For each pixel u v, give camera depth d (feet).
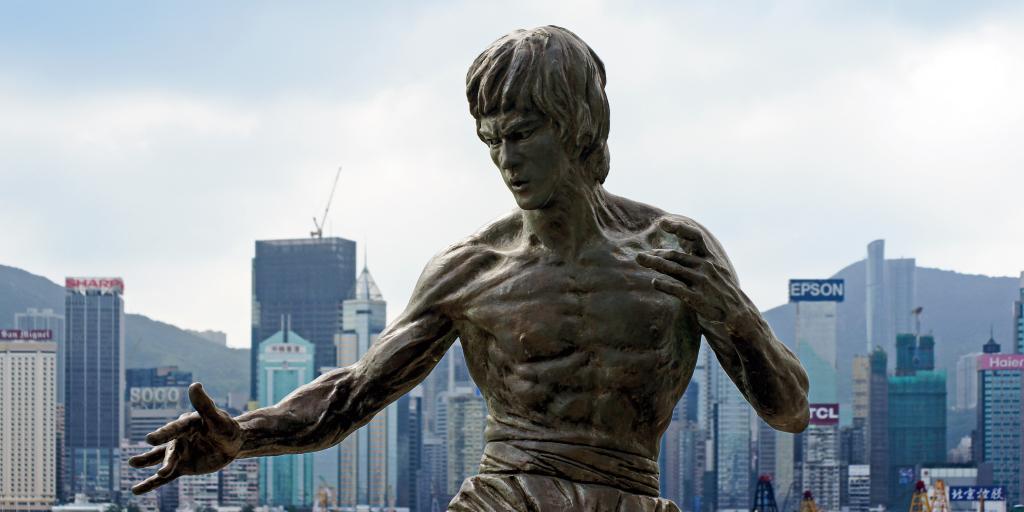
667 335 20.56
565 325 20.51
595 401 20.52
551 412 20.66
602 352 20.47
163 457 19.94
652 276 20.54
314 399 21.12
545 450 20.62
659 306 20.48
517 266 20.89
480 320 21.04
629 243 20.76
